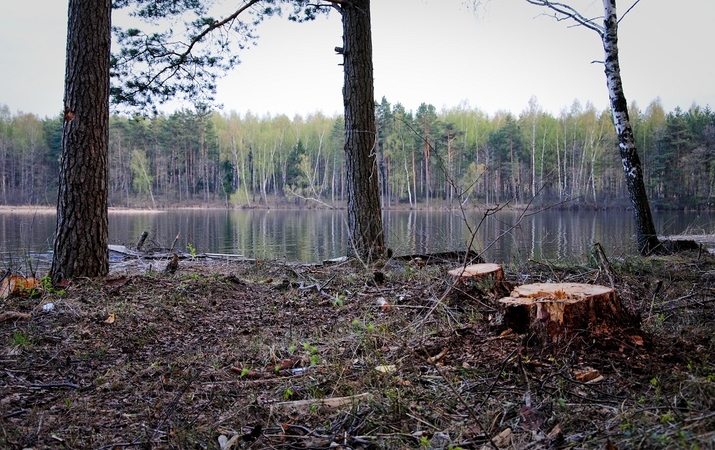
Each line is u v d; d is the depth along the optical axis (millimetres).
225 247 14250
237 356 3551
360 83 7961
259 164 55906
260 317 4691
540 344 3162
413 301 4902
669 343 3143
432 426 2355
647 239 8578
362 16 7949
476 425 2334
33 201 28109
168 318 4391
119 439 2340
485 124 57062
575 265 6375
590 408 2400
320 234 18906
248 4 7992
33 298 4758
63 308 4344
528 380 2748
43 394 2857
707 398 2260
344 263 7582
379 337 3717
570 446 2018
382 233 7957
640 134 48438
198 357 3527
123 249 9898
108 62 5727
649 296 4801
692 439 1804
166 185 54469
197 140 57062
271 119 77125
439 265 6809
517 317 3479
